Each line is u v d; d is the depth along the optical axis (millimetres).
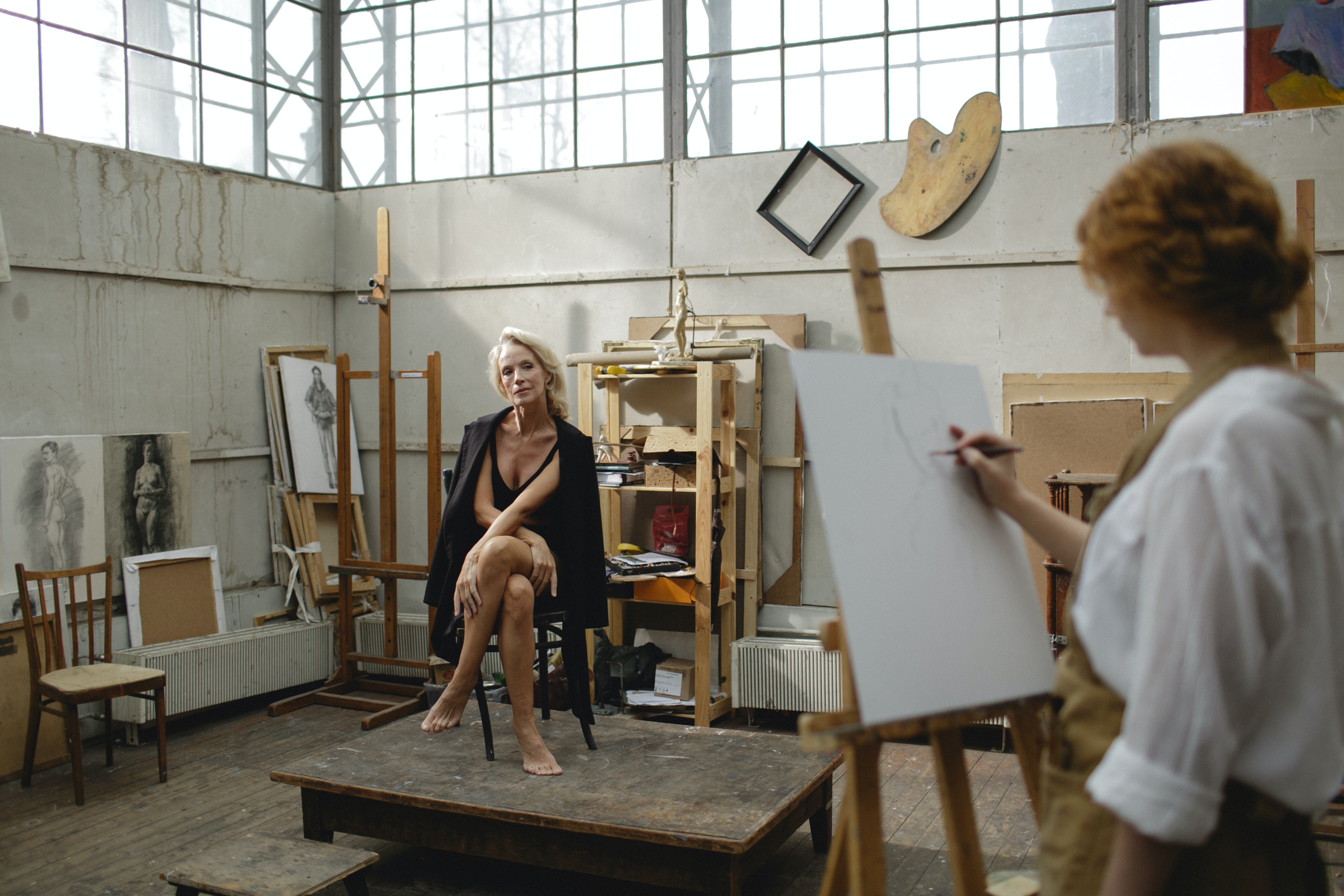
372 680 4957
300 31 5379
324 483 5254
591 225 4980
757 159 4664
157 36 4645
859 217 4516
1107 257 915
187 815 3389
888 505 1284
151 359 4594
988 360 4336
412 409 5363
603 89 4969
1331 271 3895
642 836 2434
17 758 3773
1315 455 812
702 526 4211
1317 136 3902
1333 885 2836
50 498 4082
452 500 3080
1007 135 4285
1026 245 4270
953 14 4367
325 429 5324
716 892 2428
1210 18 4055
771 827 2502
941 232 4391
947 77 4387
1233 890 856
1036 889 1504
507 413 3152
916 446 1356
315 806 2904
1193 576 781
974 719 1265
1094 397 4160
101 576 4285
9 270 3990
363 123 5484
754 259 4688
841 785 3682
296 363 5211
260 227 5102
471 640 2910
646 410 4832
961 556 1332
